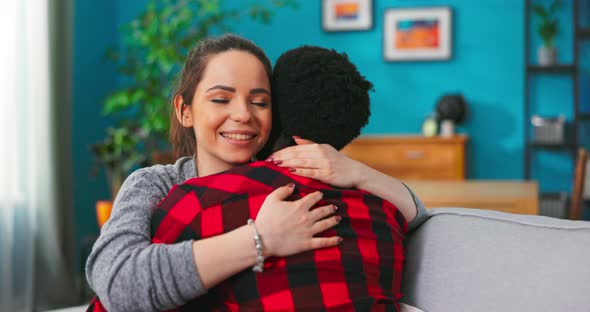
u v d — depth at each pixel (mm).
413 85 5129
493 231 1076
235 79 1004
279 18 5219
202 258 874
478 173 5070
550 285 953
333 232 949
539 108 5035
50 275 3703
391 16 5121
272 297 896
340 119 1015
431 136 4719
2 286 3383
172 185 1099
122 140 3791
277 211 908
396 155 4707
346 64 1029
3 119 3424
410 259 1172
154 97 4020
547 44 4871
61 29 3756
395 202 1100
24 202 3568
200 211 938
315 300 893
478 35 5031
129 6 5113
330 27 5184
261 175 967
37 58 3645
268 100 1032
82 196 4488
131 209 993
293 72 1014
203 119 1025
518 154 5012
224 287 929
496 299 1001
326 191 977
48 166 3676
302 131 1031
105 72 4902
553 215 4672
